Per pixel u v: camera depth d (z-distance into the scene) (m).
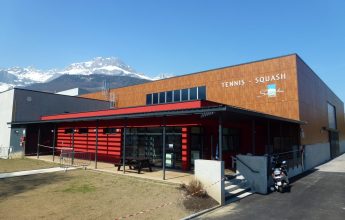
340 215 10.10
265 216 9.90
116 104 39.81
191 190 11.66
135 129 20.17
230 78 27.61
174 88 32.59
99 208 9.95
